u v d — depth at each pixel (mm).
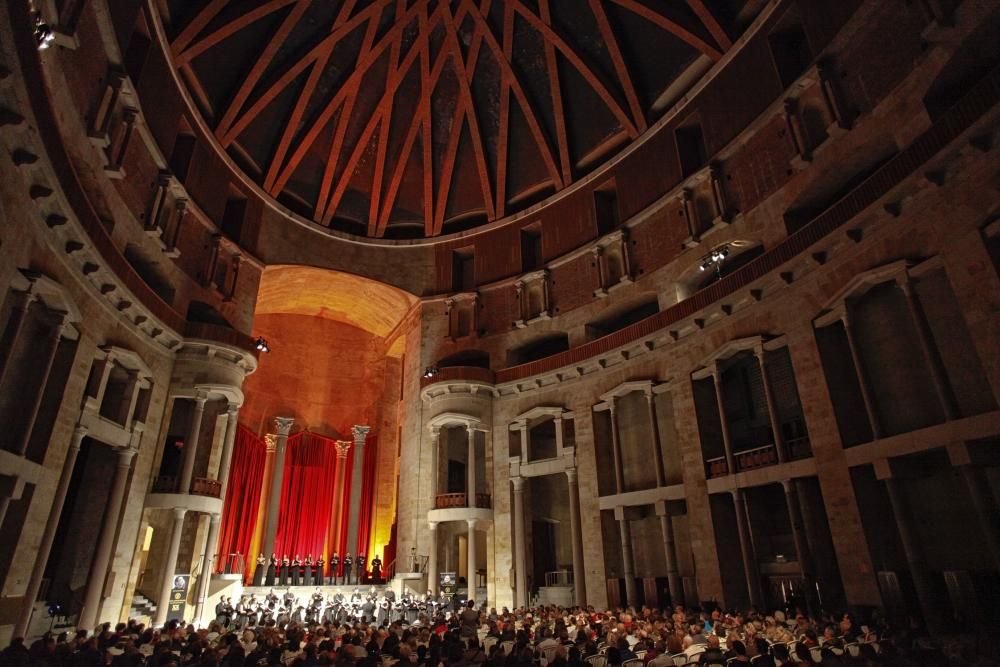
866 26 17547
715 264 22422
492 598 25734
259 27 26406
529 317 29344
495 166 32938
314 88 29766
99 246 15812
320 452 34594
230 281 26016
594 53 28172
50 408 15164
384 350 37625
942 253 13953
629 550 22422
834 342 17391
